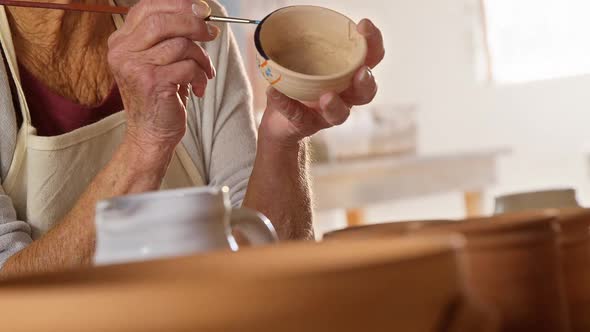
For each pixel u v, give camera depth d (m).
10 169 1.68
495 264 0.50
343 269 0.27
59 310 0.27
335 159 5.09
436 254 0.31
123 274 0.38
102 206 0.57
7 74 1.70
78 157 1.71
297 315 0.27
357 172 4.78
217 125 1.89
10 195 1.69
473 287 0.50
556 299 0.51
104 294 0.26
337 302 0.27
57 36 1.70
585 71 9.11
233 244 0.60
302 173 1.55
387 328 0.28
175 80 1.36
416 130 5.40
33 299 0.27
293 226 1.52
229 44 1.97
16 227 1.60
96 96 1.78
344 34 1.15
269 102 1.50
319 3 8.64
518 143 9.36
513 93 9.34
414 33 9.32
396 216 7.95
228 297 0.26
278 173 1.52
